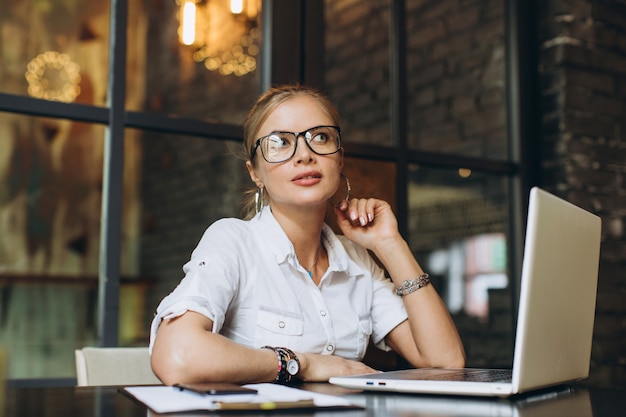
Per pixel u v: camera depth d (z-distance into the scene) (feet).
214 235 4.74
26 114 6.61
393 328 5.22
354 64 8.48
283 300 4.71
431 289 5.04
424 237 8.70
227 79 9.05
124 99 7.06
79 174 13.62
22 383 6.40
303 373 3.97
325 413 2.70
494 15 9.56
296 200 4.69
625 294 9.33
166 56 9.88
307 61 8.16
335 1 8.50
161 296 13.46
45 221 13.39
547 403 3.08
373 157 8.36
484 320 9.04
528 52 9.54
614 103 9.64
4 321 12.87
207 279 4.25
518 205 9.27
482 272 9.06
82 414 2.66
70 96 10.71
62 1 10.75
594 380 8.94
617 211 9.43
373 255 7.98
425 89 8.98
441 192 8.90
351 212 5.22
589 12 9.55
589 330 3.92
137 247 13.41
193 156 12.83
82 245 13.66
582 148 9.30
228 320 4.68
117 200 6.89
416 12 9.05
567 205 3.46
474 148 9.21
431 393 3.36
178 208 13.11
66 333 13.30
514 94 9.43
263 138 4.79
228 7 9.11
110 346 6.66
